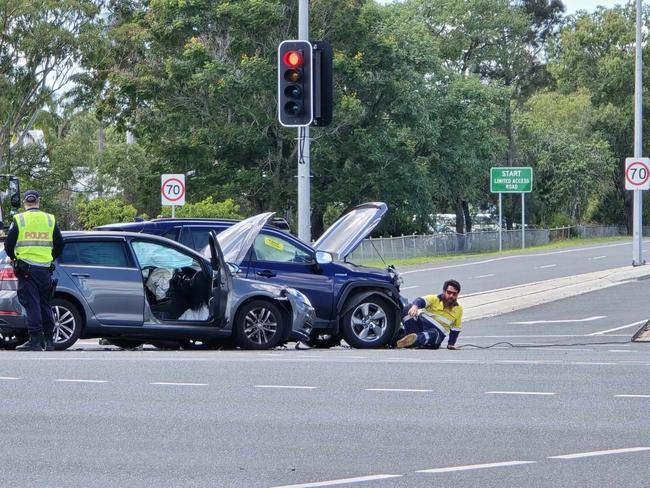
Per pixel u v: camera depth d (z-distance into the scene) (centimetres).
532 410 2780
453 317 4719
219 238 4681
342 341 5597
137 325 4241
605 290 8412
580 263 12488
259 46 15388
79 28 16425
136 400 2870
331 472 2097
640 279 9350
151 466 2141
